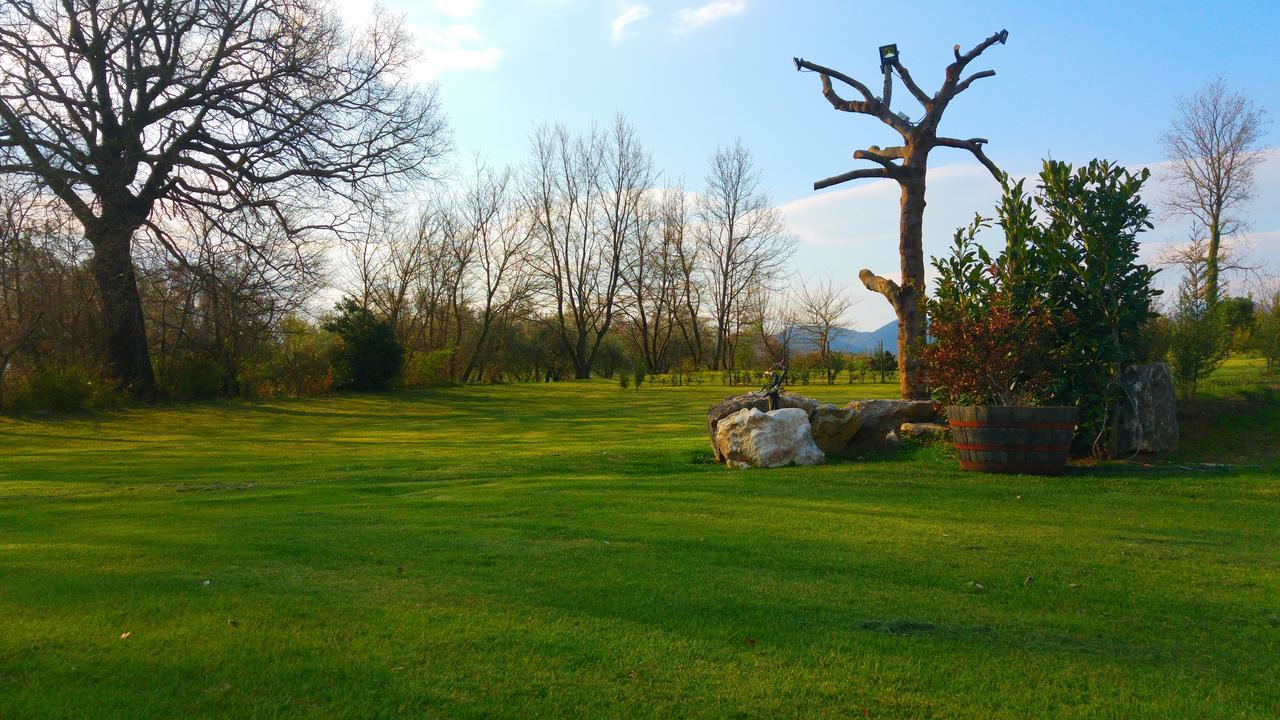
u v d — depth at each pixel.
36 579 5.60
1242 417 11.98
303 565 6.02
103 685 3.76
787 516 7.93
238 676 3.85
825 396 33.69
